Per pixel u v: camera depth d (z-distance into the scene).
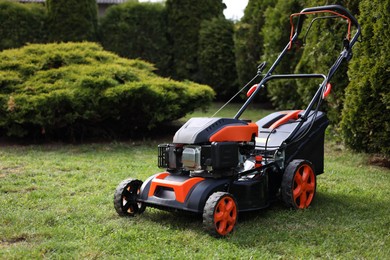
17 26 17.03
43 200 5.54
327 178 6.69
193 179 4.43
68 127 10.05
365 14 7.27
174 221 4.67
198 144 4.50
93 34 17.73
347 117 7.65
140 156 8.51
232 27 17.70
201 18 18.36
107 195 5.74
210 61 17.72
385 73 6.86
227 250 3.88
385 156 7.55
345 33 8.34
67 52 10.82
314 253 3.84
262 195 4.79
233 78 17.81
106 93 9.15
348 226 4.52
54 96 9.07
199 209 4.24
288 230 4.41
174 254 3.79
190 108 10.49
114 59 11.38
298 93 10.84
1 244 4.06
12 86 9.62
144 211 5.03
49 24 17.30
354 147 7.80
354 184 6.34
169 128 11.70
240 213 4.99
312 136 5.65
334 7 5.63
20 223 4.59
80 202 5.42
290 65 12.22
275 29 12.53
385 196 5.71
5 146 9.50
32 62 10.52
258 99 18.38
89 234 4.27
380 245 4.00
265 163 4.98
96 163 7.80
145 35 18.66
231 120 4.73
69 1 17.12
